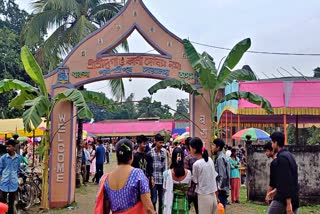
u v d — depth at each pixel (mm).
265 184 12727
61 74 12586
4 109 29250
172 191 6789
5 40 30828
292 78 27125
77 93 11133
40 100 10523
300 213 11281
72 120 12305
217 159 8625
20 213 11086
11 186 9477
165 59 12617
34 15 18375
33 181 12406
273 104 15789
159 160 9320
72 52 12672
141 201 4129
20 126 17703
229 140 28547
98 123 53281
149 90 11633
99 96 11773
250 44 11680
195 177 6711
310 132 35469
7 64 29469
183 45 12656
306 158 12539
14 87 11070
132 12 12820
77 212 11391
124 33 12711
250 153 12938
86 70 12625
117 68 12562
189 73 12594
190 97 12617
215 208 6742
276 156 6035
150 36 12727
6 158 9516
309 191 12438
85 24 17297
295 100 15789
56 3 17516
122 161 4258
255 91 16109
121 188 4109
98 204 4219
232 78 12555
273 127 29406
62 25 18297
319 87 15977
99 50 12688
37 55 18672
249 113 15844
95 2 18844
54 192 12117
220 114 20062
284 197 5738
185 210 6758
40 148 11828
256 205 12336
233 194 12750
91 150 21500
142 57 12562
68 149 12258
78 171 17344
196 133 12391
